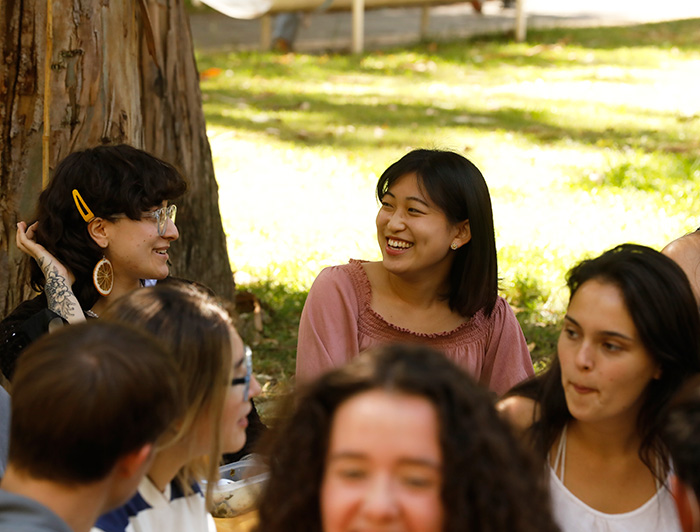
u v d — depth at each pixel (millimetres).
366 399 1904
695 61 17812
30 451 2078
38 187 4902
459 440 1880
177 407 2221
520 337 4176
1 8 4746
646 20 22766
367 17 23109
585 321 2691
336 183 10164
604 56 18156
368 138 11938
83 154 3869
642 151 11250
